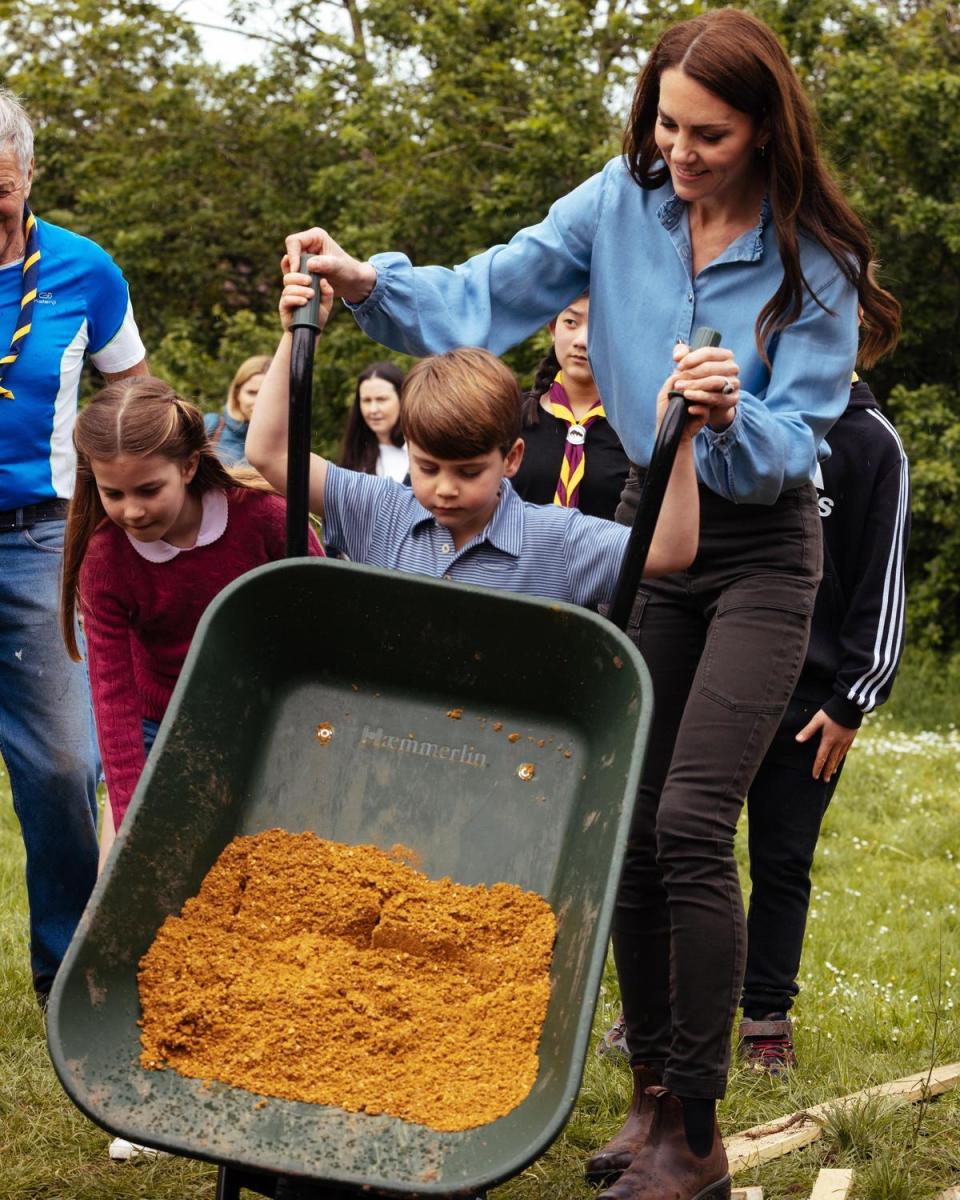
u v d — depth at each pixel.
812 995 4.51
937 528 13.81
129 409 3.15
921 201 13.63
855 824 7.43
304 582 2.68
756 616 2.95
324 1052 2.33
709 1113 2.85
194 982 2.41
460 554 2.98
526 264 3.17
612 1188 2.81
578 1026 2.12
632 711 2.51
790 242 2.86
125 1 17.83
